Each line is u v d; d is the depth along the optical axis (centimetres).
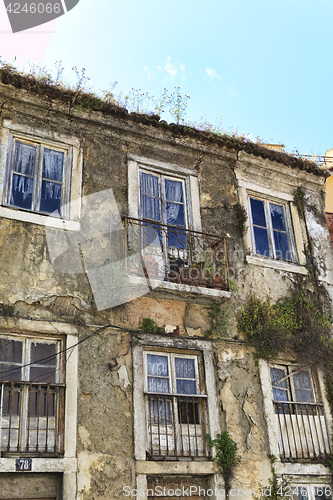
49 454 705
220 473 796
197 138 990
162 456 775
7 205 799
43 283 775
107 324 802
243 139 1047
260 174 1061
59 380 747
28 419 710
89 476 709
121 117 930
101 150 910
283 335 921
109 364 781
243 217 1000
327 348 959
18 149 847
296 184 1100
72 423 723
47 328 756
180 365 847
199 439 814
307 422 907
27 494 679
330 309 1024
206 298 878
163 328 848
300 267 1023
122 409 766
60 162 877
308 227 1077
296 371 941
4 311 737
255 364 897
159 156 965
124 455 742
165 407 808
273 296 968
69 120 898
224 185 1013
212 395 840
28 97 858
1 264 757
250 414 857
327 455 892
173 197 964
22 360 739
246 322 913
